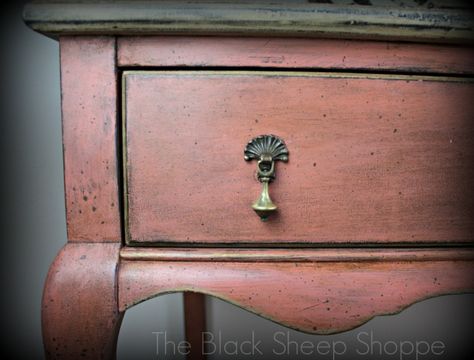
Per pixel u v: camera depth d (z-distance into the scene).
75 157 0.42
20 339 0.89
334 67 0.42
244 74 0.41
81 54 0.41
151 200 0.42
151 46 0.41
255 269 0.43
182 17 0.39
